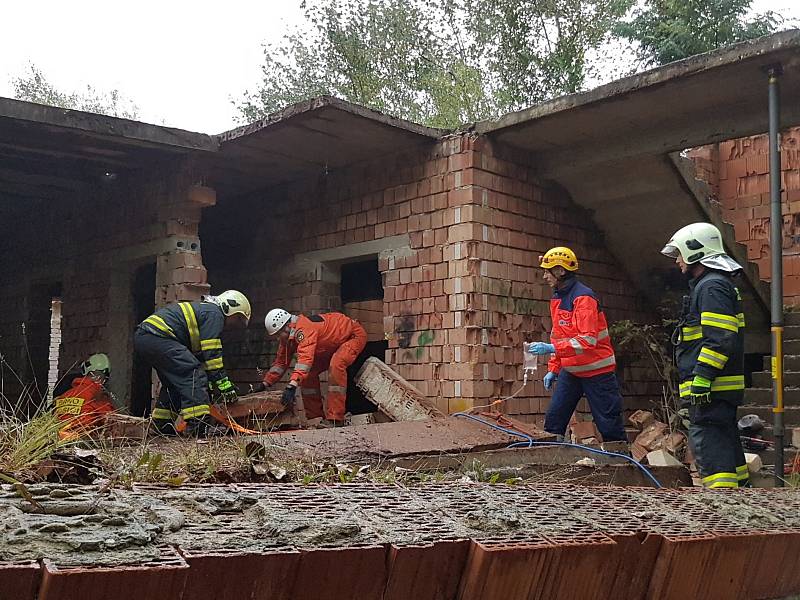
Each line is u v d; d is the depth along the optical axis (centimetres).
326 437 461
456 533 187
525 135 788
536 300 821
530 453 490
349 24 1619
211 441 388
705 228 504
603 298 914
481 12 1552
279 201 980
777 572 239
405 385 743
